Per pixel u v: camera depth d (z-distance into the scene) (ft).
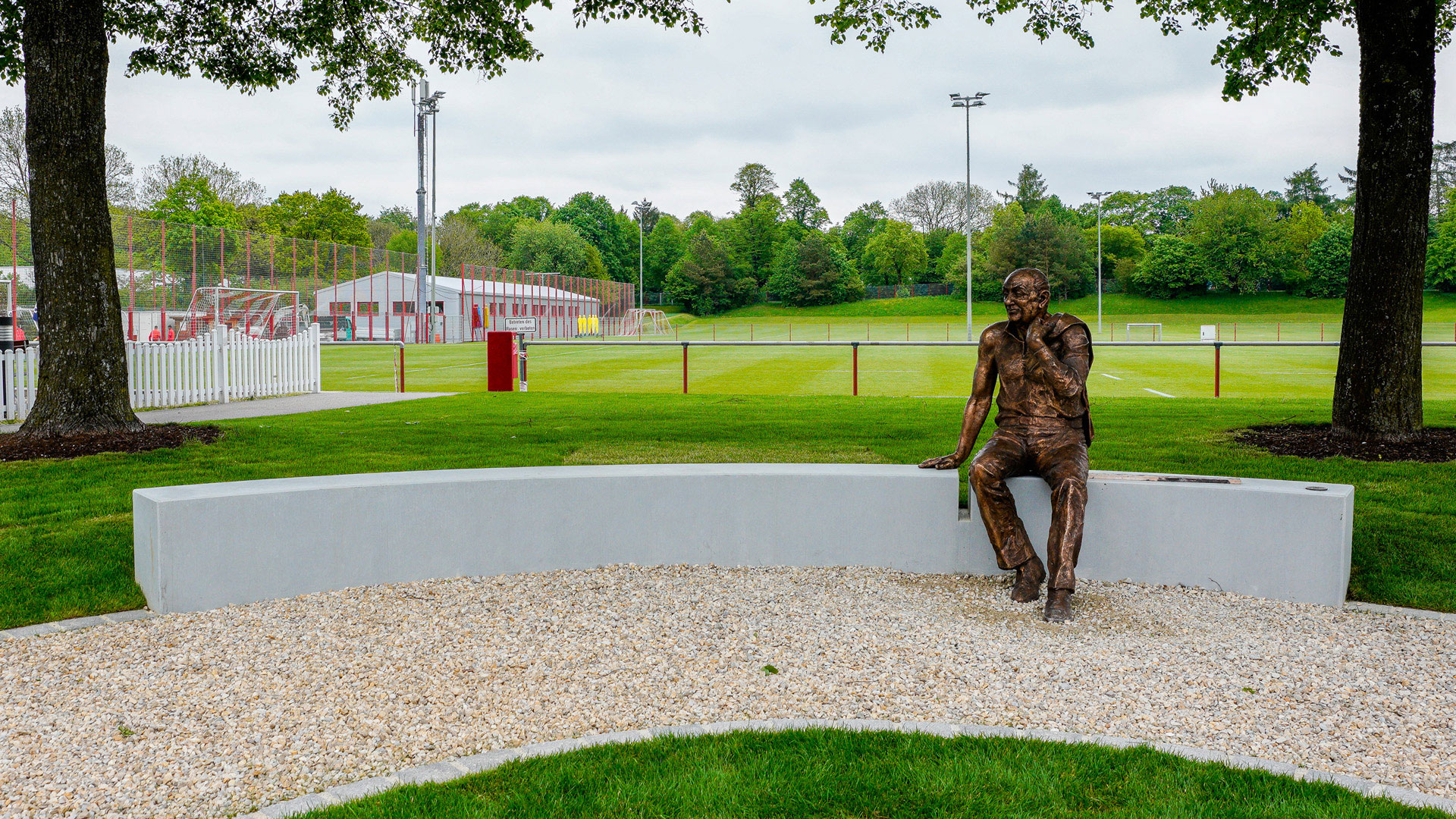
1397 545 23.73
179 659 17.24
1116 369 104.83
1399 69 33.86
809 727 13.85
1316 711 14.99
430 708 15.03
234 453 36.76
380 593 21.15
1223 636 18.52
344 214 330.95
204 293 150.92
